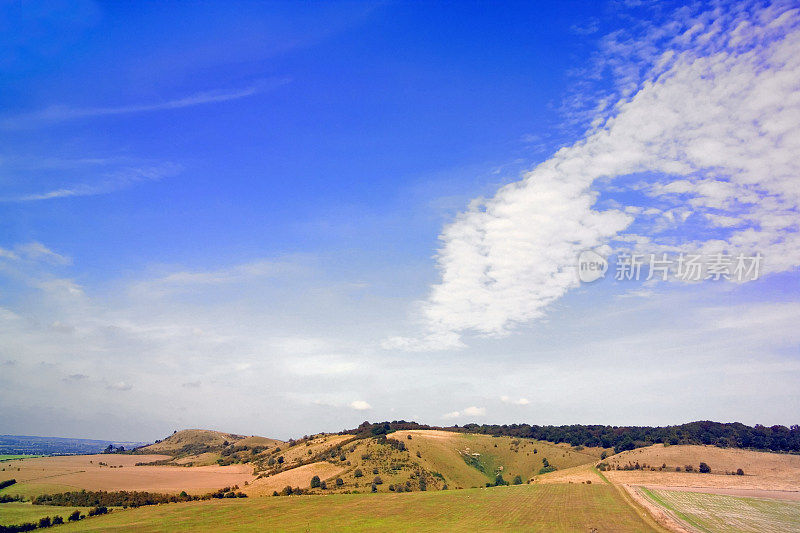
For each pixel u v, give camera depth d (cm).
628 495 11294
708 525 8256
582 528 8069
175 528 8300
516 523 8538
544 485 13038
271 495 12188
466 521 8781
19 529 8244
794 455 15612
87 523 8788
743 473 14062
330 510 9869
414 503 10575
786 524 8406
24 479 12312
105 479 13125
